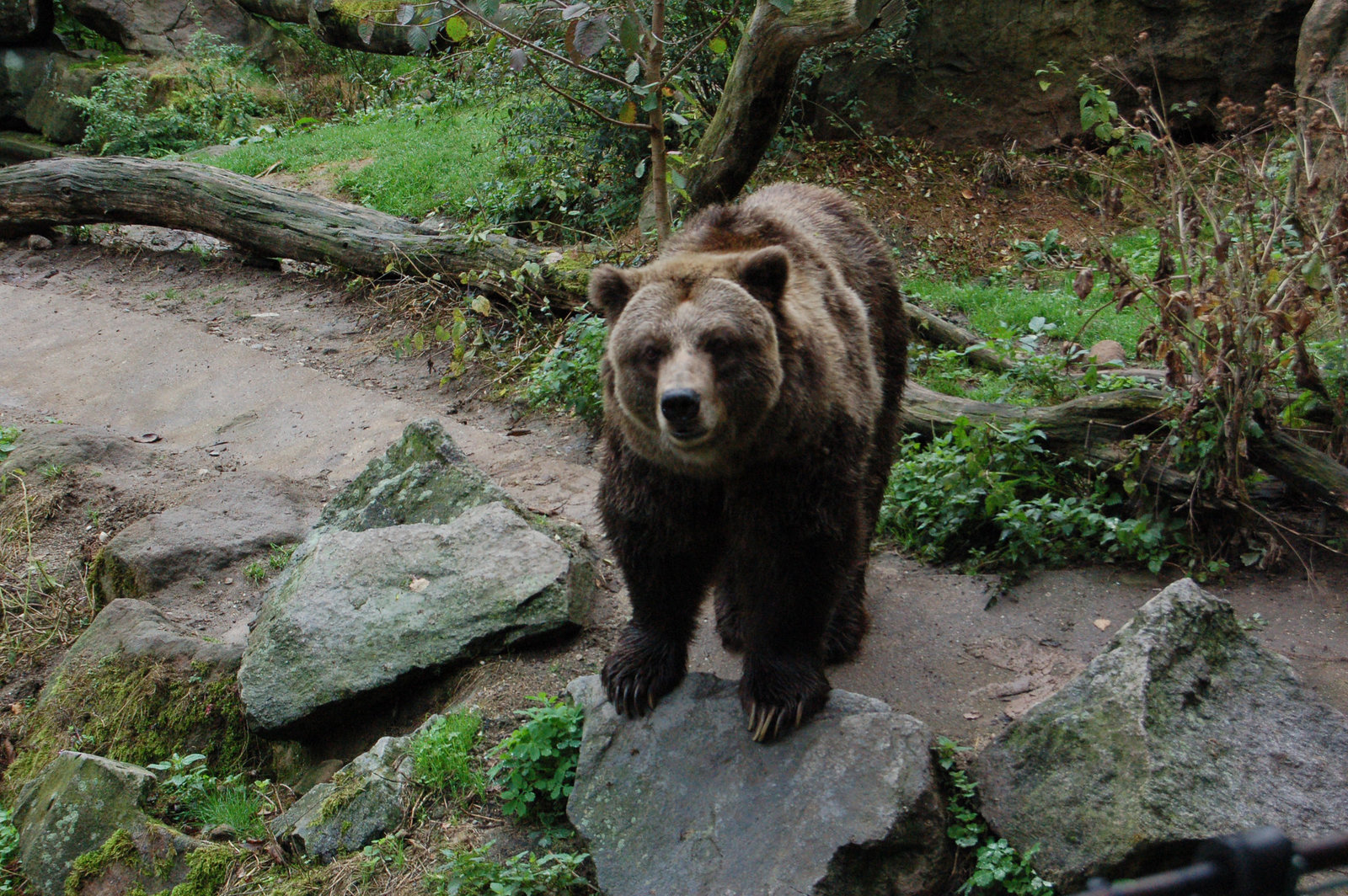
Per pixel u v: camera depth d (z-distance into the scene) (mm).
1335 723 3732
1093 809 3480
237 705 5453
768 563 3842
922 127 11055
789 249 4219
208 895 4324
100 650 5953
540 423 7824
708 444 3461
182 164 11266
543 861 3881
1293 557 5234
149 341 9664
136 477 7824
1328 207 5512
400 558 5406
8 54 18328
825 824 3572
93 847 4680
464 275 8953
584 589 5355
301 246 10438
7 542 7453
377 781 4406
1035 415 5941
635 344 3564
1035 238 9844
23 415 8789
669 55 9570
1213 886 1442
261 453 8016
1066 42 10539
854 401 3934
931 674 4707
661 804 3836
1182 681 3721
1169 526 5324
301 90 18141
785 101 8703
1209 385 5098
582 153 10578
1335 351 5938
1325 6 8195
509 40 8344
